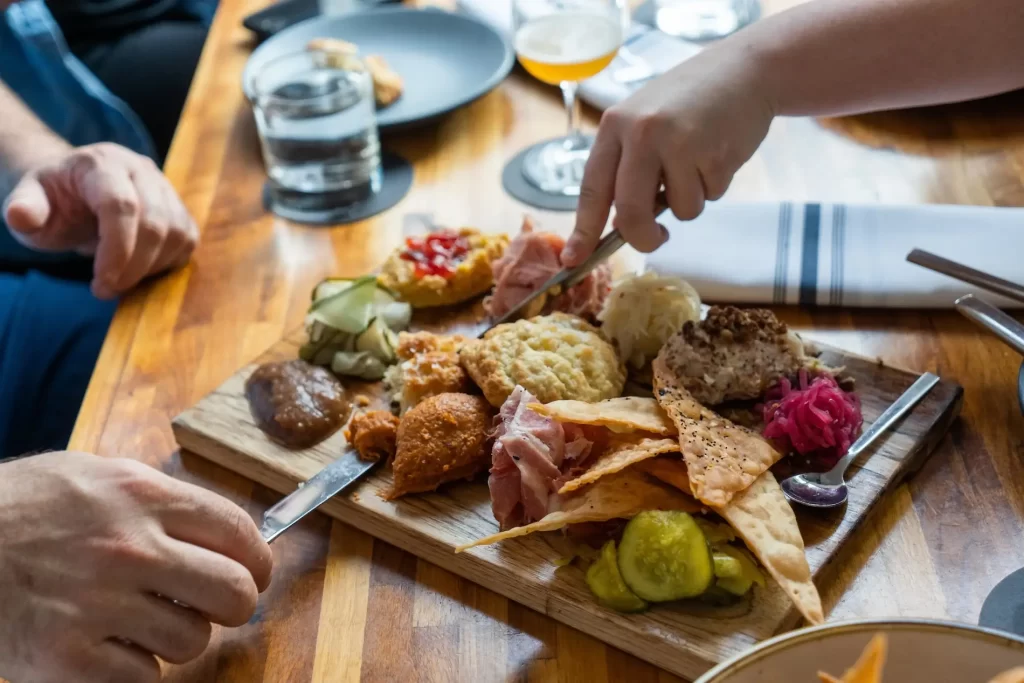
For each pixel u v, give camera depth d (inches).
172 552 38.4
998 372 50.9
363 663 39.6
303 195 74.4
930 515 43.1
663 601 38.2
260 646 40.8
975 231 56.9
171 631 38.1
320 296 58.0
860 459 44.6
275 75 76.5
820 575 39.6
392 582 43.4
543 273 55.9
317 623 41.6
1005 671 28.4
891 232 58.0
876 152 70.6
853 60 52.6
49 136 85.1
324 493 45.4
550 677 38.3
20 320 81.4
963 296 49.7
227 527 40.2
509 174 74.0
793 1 87.2
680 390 46.3
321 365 55.2
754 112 51.6
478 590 42.6
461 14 89.3
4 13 93.8
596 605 39.0
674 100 50.0
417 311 60.8
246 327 61.9
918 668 29.5
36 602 37.7
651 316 52.2
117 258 64.4
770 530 37.9
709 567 37.1
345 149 72.1
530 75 87.0
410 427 45.9
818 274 56.2
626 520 41.1
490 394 47.4
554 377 47.3
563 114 81.3
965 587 39.6
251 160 80.6
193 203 75.8
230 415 52.6
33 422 75.1
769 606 38.3
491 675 38.6
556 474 42.4
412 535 43.8
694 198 50.1
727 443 41.8
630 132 49.9
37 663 37.9
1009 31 52.0
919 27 52.2
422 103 81.4
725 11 85.6
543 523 39.4
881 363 50.7
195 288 66.3
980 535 41.9
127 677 37.9
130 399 56.8
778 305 57.5
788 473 44.3
